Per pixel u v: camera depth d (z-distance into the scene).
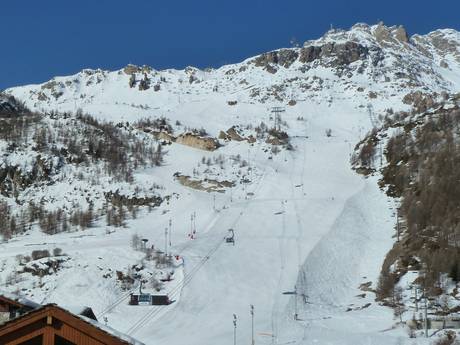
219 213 173.38
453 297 112.19
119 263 131.88
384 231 157.12
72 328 28.03
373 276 133.38
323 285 127.25
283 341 94.06
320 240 147.25
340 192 188.75
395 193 180.12
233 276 127.19
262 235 152.00
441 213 145.38
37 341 28.14
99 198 191.62
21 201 191.75
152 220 177.12
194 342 95.50
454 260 122.25
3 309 40.97
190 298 117.50
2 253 147.25
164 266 131.62
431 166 177.75
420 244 135.62
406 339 91.88
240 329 101.56
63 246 150.00
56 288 123.06
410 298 115.75
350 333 96.94
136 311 113.56
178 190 197.38
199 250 141.00
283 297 117.00
